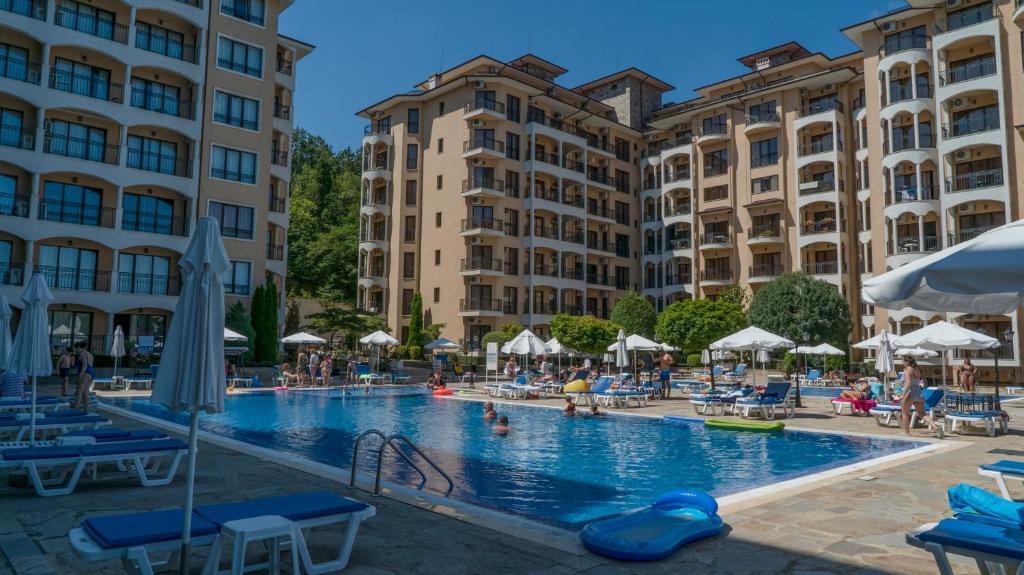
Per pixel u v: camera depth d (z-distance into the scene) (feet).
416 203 179.01
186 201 119.44
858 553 19.02
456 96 174.40
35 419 37.17
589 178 196.75
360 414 69.26
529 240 173.06
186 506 15.07
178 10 118.11
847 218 158.30
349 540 17.48
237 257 122.62
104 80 112.47
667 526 21.97
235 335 97.09
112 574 16.97
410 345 159.63
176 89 120.37
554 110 189.37
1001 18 123.75
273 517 16.31
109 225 111.34
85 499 25.35
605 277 196.44
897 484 29.37
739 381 113.19
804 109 168.25
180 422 60.29
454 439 50.65
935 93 130.62
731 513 23.89
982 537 14.87
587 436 52.54
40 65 105.19
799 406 73.97
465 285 165.78
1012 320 116.47
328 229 214.90
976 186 125.80
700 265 184.14
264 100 128.77
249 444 42.96
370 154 183.42
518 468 38.29
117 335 94.12
